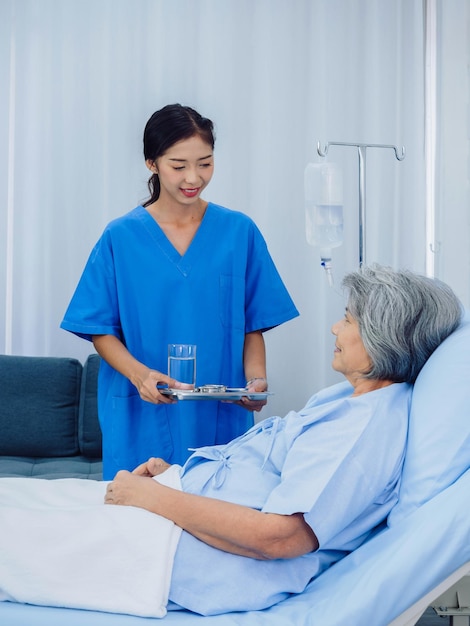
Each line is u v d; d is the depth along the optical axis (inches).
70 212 125.1
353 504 52.5
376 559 51.0
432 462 53.6
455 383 54.6
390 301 56.4
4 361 119.7
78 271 125.6
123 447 82.4
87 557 51.6
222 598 52.0
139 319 82.7
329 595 51.8
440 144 128.2
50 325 126.0
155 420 82.3
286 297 88.0
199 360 83.4
